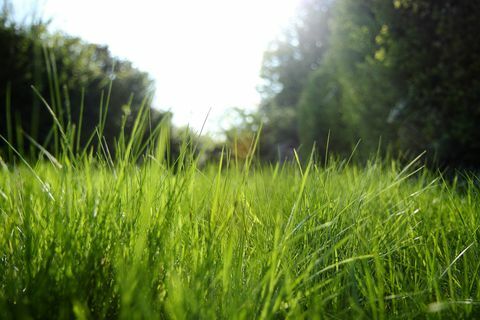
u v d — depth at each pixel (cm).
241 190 149
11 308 90
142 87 1060
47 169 152
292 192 181
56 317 90
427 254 130
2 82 525
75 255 103
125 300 79
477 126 473
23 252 112
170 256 105
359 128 673
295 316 92
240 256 111
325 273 129
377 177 216
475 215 161
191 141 133
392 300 112
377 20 580
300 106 1164
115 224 112
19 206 118
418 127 538
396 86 575
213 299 100
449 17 488
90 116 848
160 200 124
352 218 149
